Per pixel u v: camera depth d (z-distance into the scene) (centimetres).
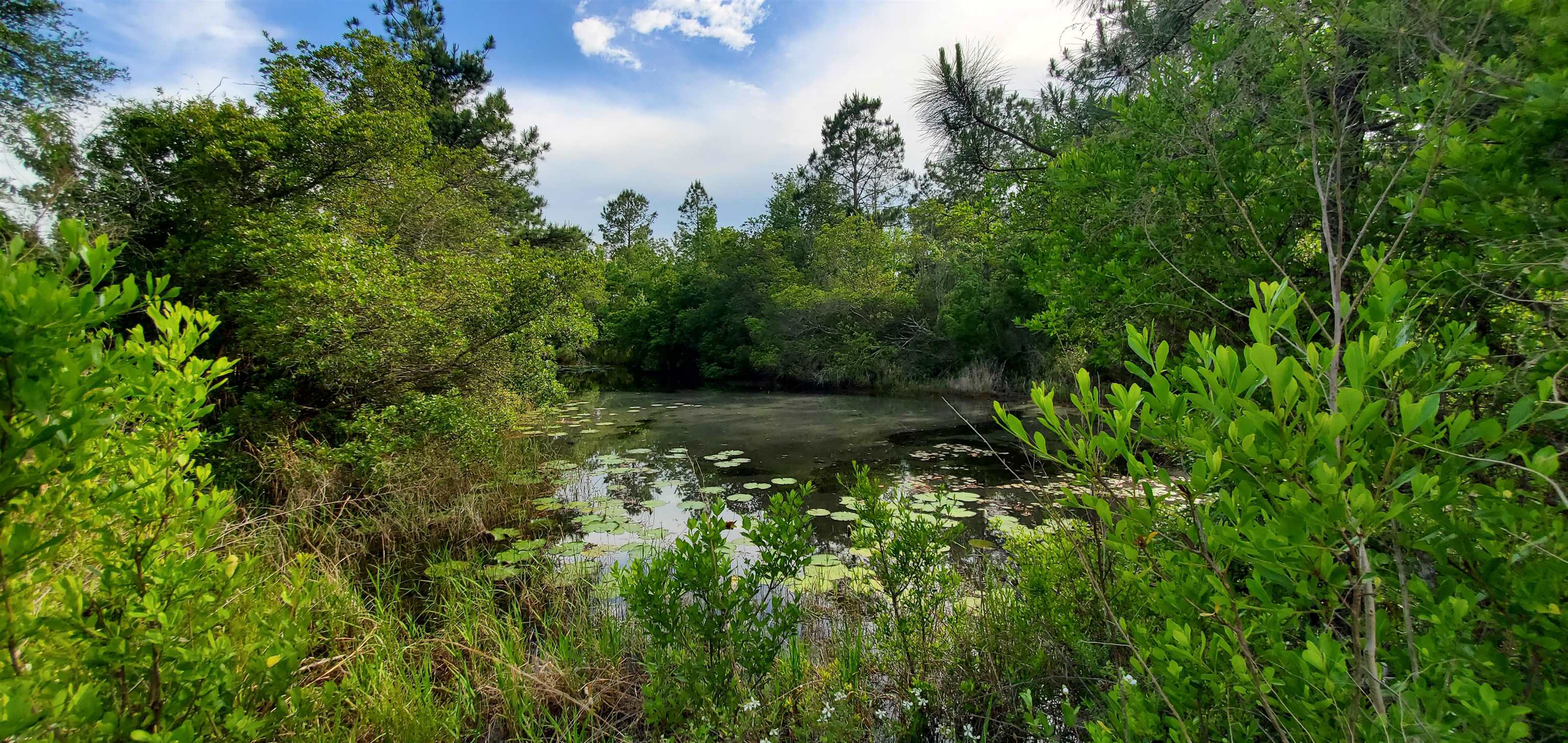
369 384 661
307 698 206
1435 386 113
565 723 271
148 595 152
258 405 587
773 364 2002
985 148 502
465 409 667
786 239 2366
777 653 283
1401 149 217
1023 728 244
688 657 244
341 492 563
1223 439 106
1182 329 300
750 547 479
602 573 434
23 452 114
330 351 598
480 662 312
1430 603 108
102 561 151
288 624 190
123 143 617
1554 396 106
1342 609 150
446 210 1000
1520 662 109
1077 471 124
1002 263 1130
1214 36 264
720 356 2270
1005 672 268
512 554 473
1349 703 108
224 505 170
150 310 164
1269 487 96
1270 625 116
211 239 614
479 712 279
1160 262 282
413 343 662
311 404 656
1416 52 190
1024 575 297
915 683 259
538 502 625
